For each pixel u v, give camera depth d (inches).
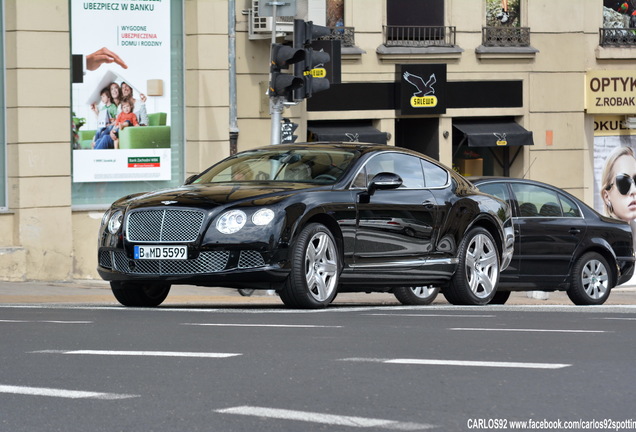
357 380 565.6
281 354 666.2
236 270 1007.0
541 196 1494.8
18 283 1748.3
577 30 2477.9
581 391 527.8
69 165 1882.4
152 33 1988.2
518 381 555.5
